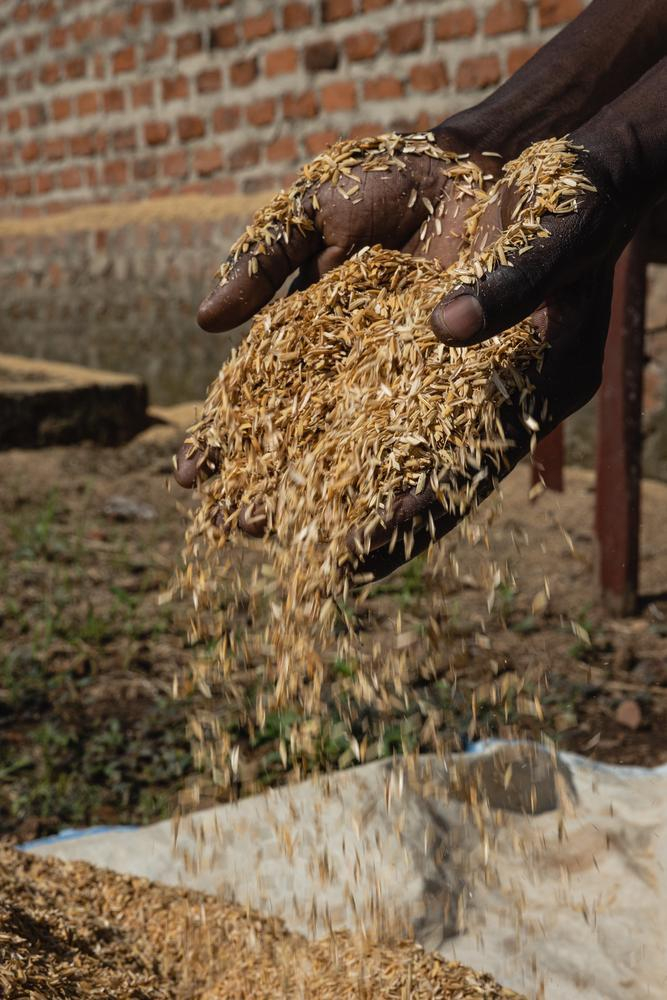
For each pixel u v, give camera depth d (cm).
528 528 472
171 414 695
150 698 348
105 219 735
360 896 223
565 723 321
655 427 515
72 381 641
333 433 190
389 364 190
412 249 222
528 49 541
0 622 400
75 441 623
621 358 385
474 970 205
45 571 447
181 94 686
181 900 223
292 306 209
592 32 237
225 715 324
